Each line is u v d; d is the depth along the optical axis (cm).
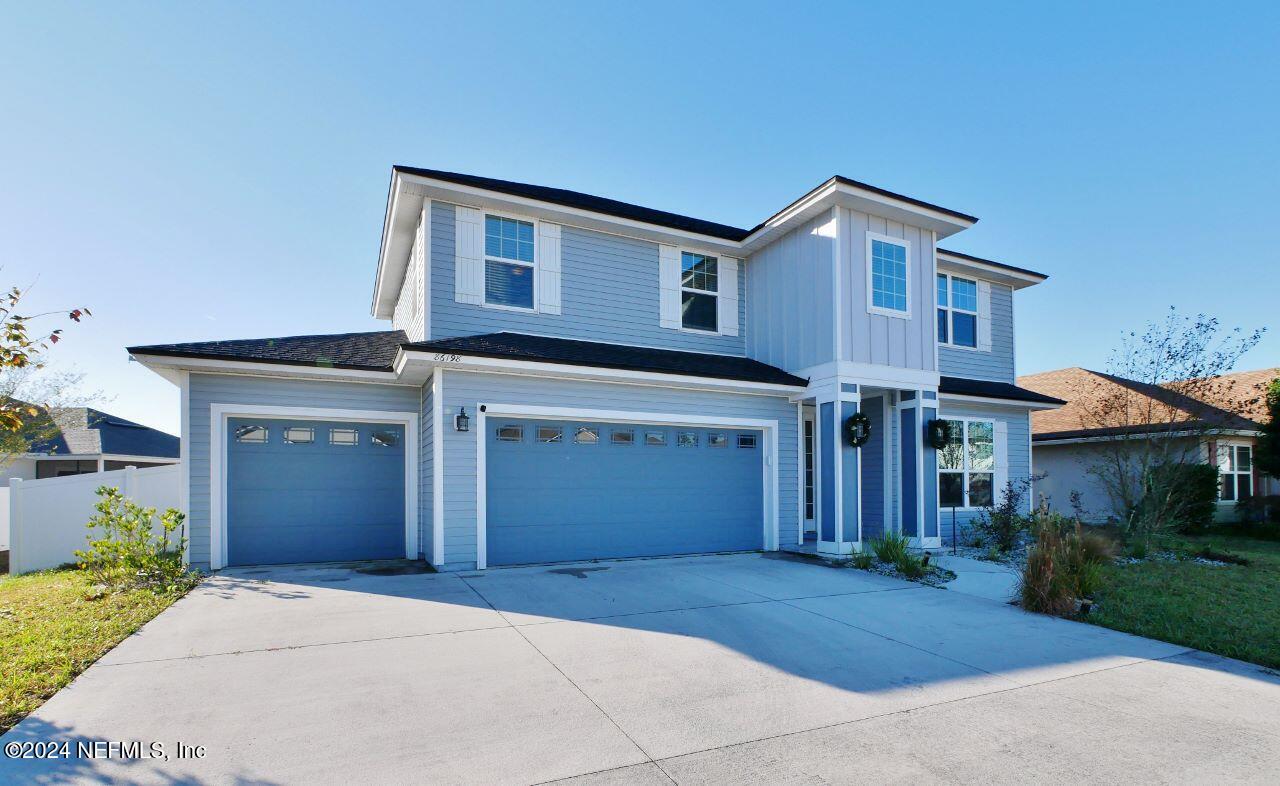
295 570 905
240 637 560
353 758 338
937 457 1216
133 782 307
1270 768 344
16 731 364
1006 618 679
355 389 1010
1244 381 1958
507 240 1097
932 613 696
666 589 795
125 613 639
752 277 1302
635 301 1198
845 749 360
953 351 1466
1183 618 667
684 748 357
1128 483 1278
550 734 373
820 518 1103
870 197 1073
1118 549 1098
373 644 545
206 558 907
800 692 450
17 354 606
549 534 984
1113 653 559
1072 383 2023
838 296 1087
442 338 1030
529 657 516
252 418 958
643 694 440
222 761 331
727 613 677
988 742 372
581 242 1159
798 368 1171
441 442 905
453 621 623
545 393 978
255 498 954
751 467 1155
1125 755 358
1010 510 1209
